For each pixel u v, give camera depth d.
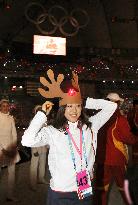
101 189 5.48
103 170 5.47
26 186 7.71
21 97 27.97
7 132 6.76
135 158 6.59
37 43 32.88
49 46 33.03
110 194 6.72
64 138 3.54
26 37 35.28
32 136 3.51
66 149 3.52
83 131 3.61
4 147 6.68
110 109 3.92
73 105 3.56
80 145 3.56
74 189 3.49
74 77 3.67
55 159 3.54
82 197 3.50
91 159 3.62
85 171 3.54
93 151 3.67
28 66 28.38
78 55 36.91
